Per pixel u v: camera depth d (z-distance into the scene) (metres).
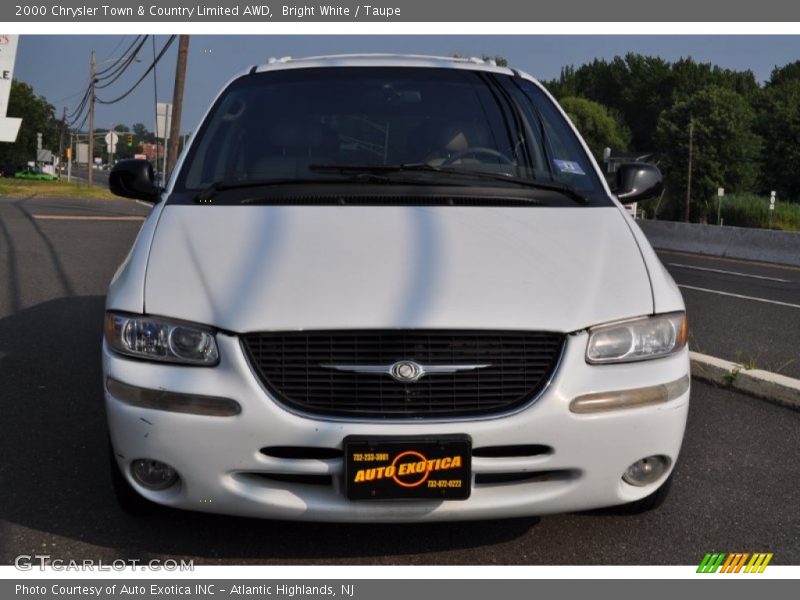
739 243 21.69
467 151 4.10
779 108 80.25
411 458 2.85
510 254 3.24
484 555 3.25
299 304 2.96
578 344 2.97
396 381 2.90
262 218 3.45
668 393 3.06
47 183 51.16
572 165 4.12
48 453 4.14
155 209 3.71
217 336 2.94
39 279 9.32
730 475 4.05
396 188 3.76
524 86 4.62
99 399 5.00
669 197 77.69
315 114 4.25
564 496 2.99
